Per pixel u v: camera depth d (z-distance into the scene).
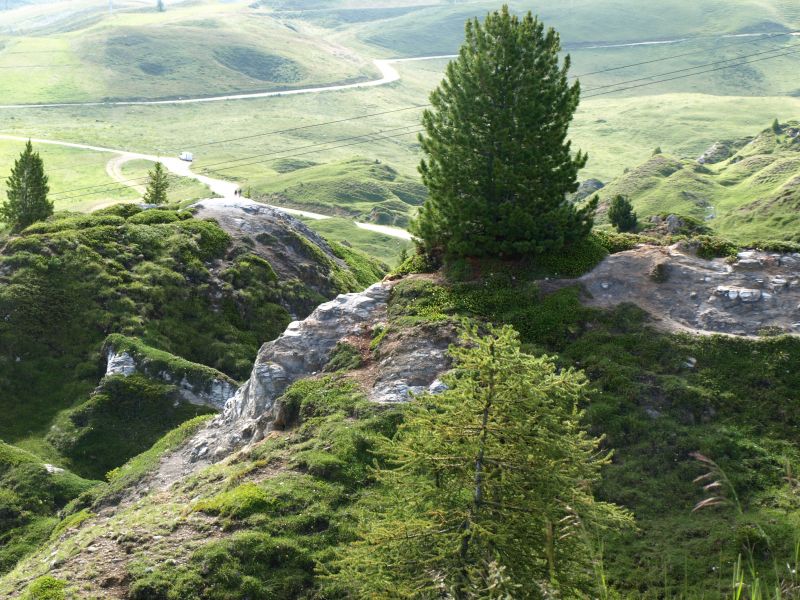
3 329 70.19
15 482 51.94
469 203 42.94
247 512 30.69
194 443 44.75
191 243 84.25
